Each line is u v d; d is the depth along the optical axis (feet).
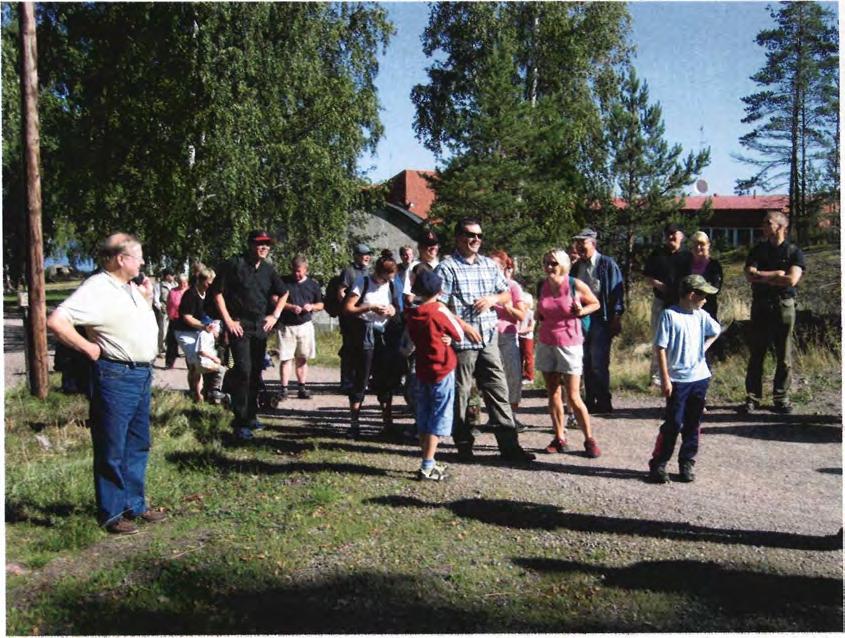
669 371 19.27
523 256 75.66
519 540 15.48
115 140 63.62
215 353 30.35
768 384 32.17
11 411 27.89
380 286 24.98
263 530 16.15
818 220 85.76
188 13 61.87
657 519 16.57
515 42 81.76
